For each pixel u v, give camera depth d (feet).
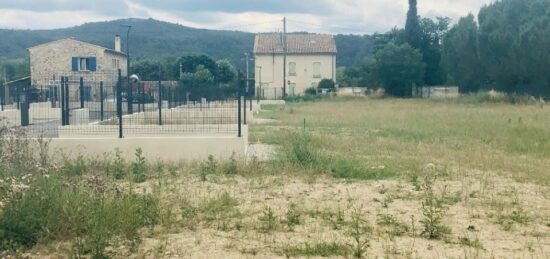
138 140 51.06
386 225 29.94
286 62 274.36
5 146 43.80
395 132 81.46
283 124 99.96
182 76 244.01
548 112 120.47
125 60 239.71
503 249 26.17
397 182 42.73
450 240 27.40
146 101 81.35
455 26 222.48
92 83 72.90
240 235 28.19
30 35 337.72
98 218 27.02
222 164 47.85
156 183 41.39
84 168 46.39
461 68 210.79
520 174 46.24
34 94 76.74
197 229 29.22
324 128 90.79
